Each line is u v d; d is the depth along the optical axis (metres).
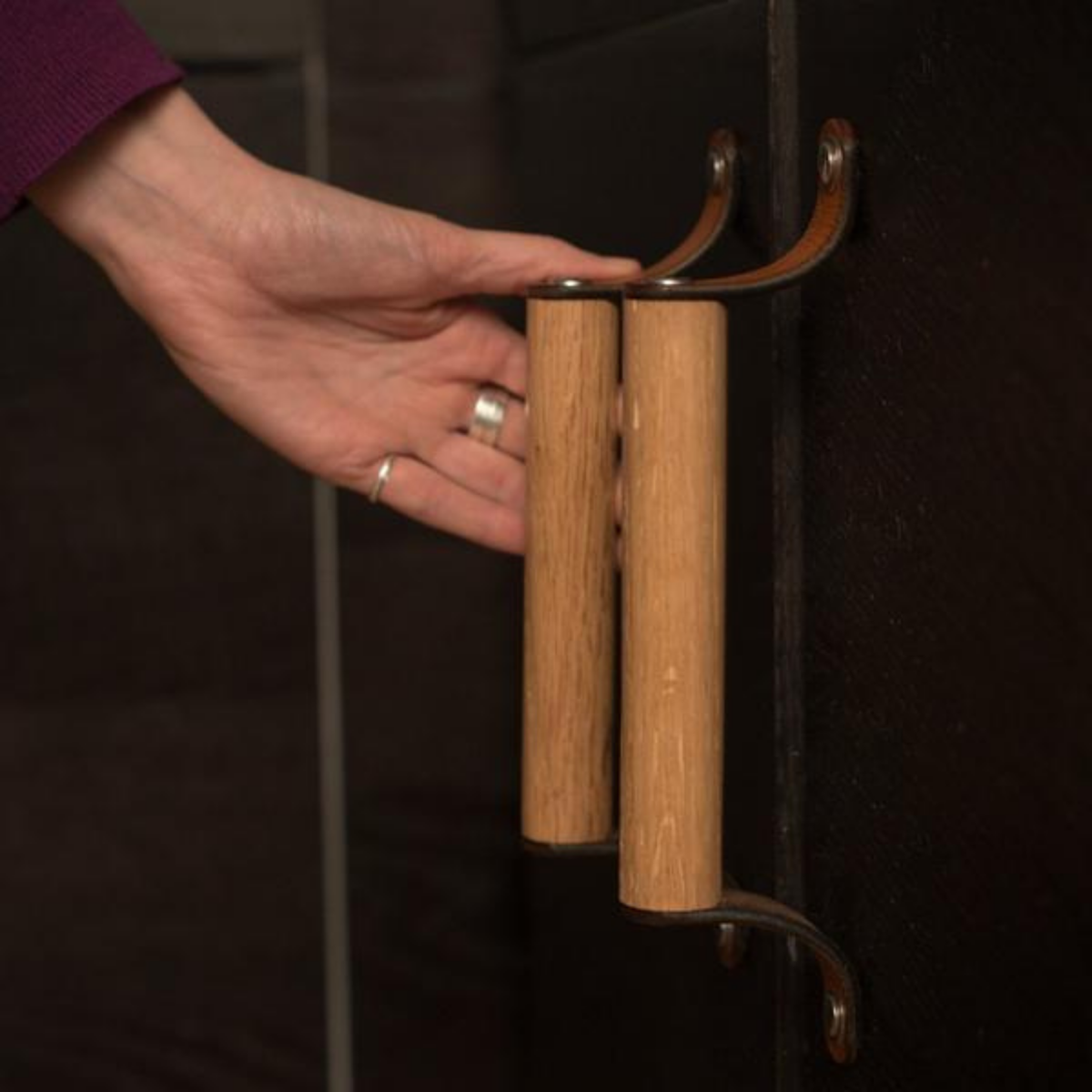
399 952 1.83
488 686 1.81
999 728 1.12
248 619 1.82
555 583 1.28
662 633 1.19
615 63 1.46
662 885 1.20
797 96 1.23
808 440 1.24
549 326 1.28
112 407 1.80
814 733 1.25
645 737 1.20
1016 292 1.10
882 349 1.18
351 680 1.82
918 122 1.15
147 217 1.43
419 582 1.81
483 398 1.47
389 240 1.41
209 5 1.76
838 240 1.19
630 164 1.43
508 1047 1.82
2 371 1.79
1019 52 1.09
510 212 1.77
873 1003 1.21
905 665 1.17
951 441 1.14
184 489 1.81
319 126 1.77
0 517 1.80
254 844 1.83
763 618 1.28
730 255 1.30
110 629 1.81
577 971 1.62
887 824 1.19
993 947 1.13
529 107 1.66
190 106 1.43
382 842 1.82
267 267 1.42
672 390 1.19
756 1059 1.32
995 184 1.10
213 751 1.83
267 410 1.47
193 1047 1.84
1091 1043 1.08
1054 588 1.08
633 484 1.19
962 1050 1.15
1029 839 1.10
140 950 1.83
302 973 1.84
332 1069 1.84
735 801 1.32
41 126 1.39
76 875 1.83
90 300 1.79
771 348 1.26
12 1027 1.83
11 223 1.78
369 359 1.46
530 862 1.76
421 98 1.77
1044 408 1.08
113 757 1.82
